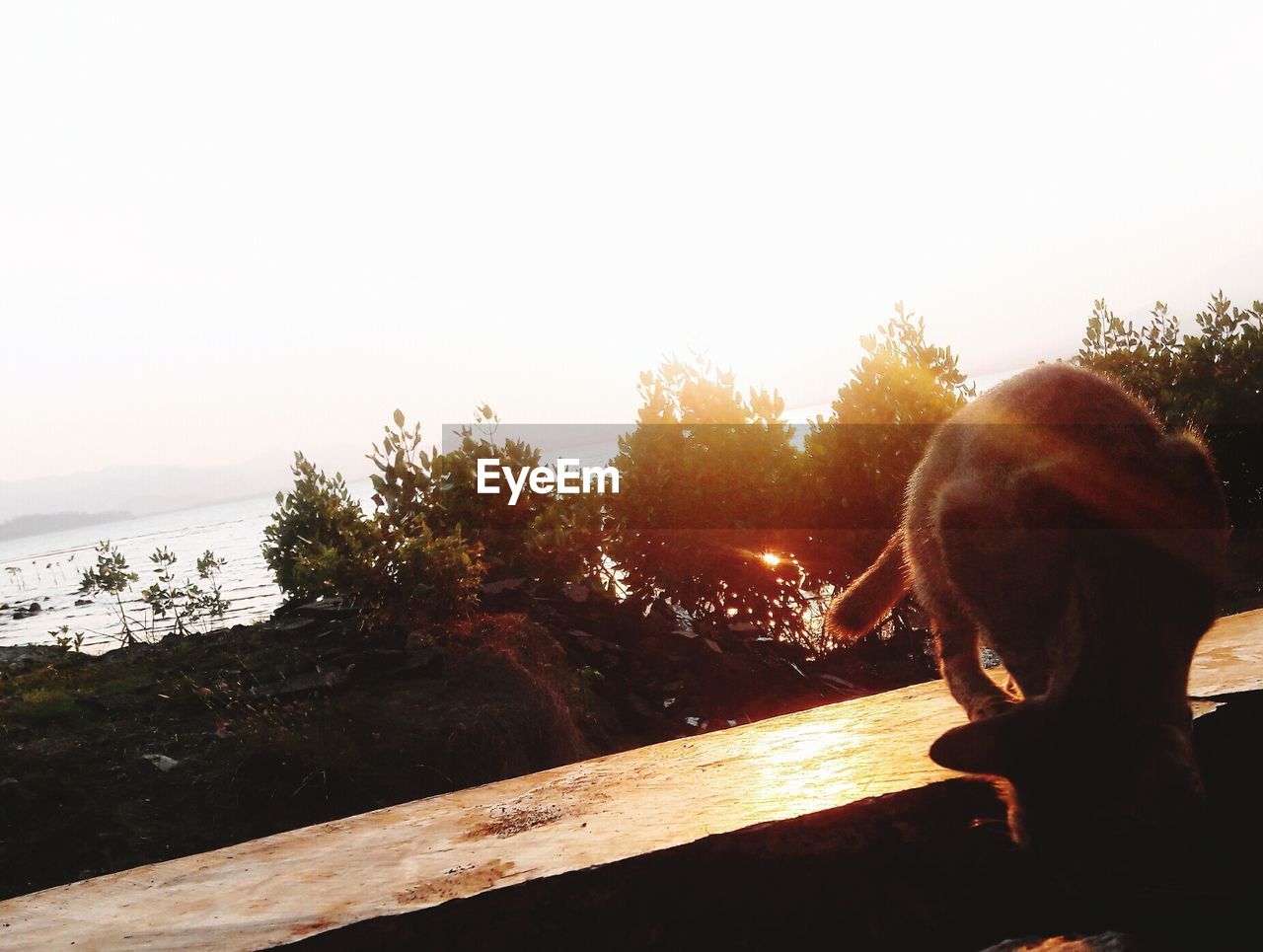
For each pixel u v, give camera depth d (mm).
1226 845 2418
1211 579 2197
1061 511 2162
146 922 2176
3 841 5453
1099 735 1935
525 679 7109
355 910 2092
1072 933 2270
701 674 8664
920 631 10148
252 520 174125
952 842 2320
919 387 9570
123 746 6445
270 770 6082
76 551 116812
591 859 2182
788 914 2232
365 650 7723
